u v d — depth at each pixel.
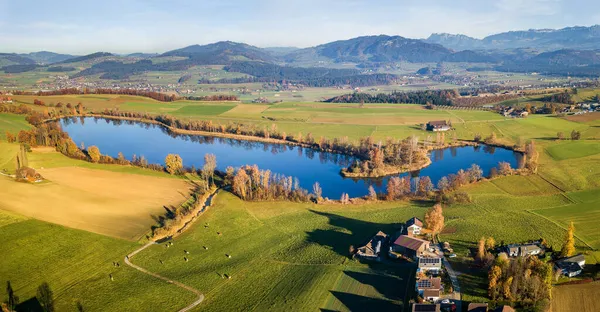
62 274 116.38
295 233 145.25
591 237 130.25
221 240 140.88
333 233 143.88
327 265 120.94
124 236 140.38
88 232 139.75
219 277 116.56
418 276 107.94
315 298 104.19
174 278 116.44
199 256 129.75
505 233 135.38
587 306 95.25
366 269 117.31
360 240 137.12
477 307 93.94
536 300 95.62
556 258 116.19
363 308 99.38
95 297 106.44
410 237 126.75
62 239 133.62
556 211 153.50
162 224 149.62
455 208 160.75
